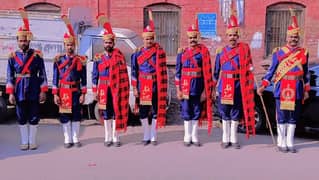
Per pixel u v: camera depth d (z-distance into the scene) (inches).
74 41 310.2
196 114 311.4
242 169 264.7
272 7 570.6
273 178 250.5
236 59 300.0
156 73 310.3
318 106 321.7
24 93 297.7
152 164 273.1
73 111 309.0
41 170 262.4
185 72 306.7
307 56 293.6
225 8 565.3
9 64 298.5
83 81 312.8
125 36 388.2
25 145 304.2
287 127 301.4
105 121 311.9
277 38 575.2
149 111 315.9
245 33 571.2
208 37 573.3
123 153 295.6
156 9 576.1
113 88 306.7
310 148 310.0
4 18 389.7
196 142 314.0
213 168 266.2
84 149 305.1
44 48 392.5
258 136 343.3
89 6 570.9
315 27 566.6
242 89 301.6
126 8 573.3
